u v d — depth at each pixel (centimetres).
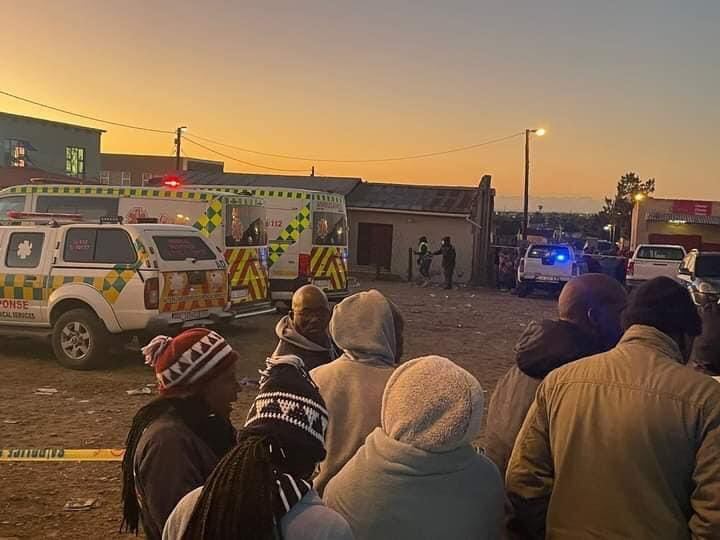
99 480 601
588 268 2961
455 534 216
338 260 1702
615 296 311
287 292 1622
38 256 1034
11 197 1390
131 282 987
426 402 216
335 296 1695
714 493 217
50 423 760
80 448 682
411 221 3338
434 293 2588
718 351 361
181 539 192
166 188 1339
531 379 312
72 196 1351
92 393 887
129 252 1001
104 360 1009
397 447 218
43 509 543
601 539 231
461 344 1386
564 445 243
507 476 262
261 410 200
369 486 218
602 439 235
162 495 252
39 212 1364
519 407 311
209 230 1273
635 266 2672
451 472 218
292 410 197
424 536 215
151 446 259
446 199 3359
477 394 219
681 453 225
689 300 258
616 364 246
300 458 195
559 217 12281
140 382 944
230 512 182
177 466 254
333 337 314
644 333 254
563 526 240
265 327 1457
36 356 1097
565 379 253
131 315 987
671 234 4031
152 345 278
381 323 312
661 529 225
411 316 1814
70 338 1008
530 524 255
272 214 1638
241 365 1080
